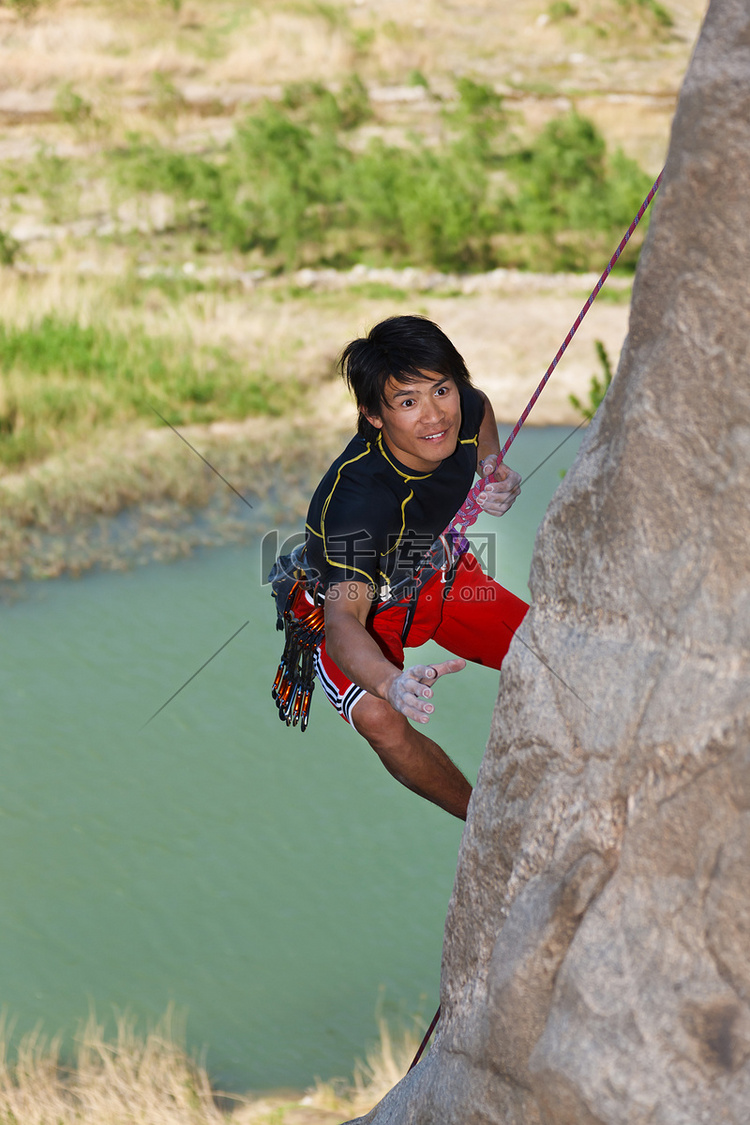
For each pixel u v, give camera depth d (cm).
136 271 3216
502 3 5222
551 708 445
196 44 4734
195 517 2167
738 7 380
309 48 4725
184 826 1418
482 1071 462
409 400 507
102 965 1249
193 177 3622
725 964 377
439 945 1284
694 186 389
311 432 2483
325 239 3484
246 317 2998
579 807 430
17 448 2338
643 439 410
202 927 1274
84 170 3900
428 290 3250
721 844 380
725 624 390
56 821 1419
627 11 5091
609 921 410
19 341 2652
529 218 3481
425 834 1440
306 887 1351
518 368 2772
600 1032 402
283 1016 1212
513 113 4256
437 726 1563
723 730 381
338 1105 1097
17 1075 1122
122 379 2575
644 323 412
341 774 1534
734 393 386
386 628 580
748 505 383
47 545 2048
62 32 4700
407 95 4469
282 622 598
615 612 428
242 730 1602
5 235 3341
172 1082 1110
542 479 2186
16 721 1584
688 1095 378
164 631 1822
